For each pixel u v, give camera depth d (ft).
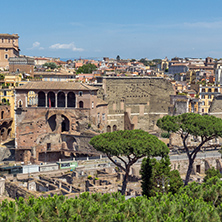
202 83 591.78
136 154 245.04
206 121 287.07
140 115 514.27
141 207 151.43
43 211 146.30
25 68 617.21
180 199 161.68
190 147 391.04
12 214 139.13
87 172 320.50
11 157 411.54
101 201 163.02
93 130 390.83
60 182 285.84
